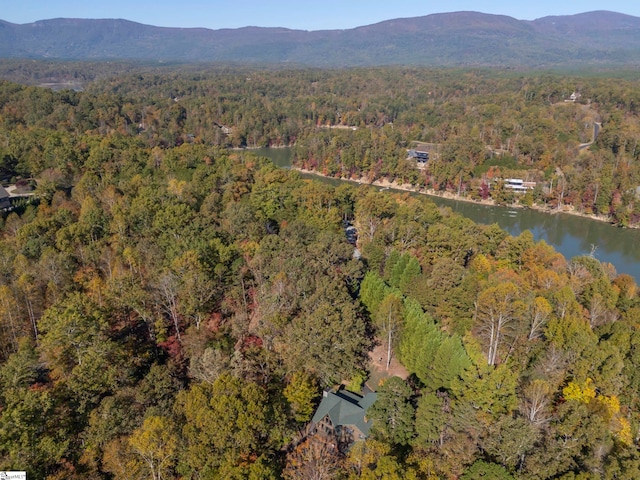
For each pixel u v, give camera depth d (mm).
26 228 95000
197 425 49062
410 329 68562
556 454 45781
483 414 50906
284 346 65000
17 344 69750
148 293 76438
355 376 66312
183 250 85938
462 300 74500
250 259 87375
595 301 79312
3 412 49438
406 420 52688
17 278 80125
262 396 53438
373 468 46188
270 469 46500
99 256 88688
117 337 72875
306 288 74312
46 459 46938
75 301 65625
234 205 109188
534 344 67438
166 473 48688
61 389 56875
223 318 78562
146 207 103375
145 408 55031
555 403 57750
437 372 59812
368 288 80375
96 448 49688
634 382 62969
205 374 60844
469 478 43094
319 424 58938
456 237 97875
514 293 70812
